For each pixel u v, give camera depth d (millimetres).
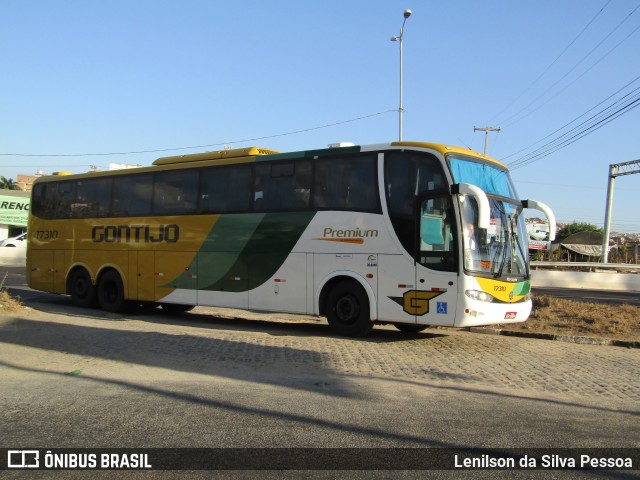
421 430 5625
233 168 13078
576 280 31266
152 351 9398
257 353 9445
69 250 16078
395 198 10789
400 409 6344
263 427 5648
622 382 7898
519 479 4523
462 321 9898
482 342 11125
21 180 82375
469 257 10055
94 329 11531
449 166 10297
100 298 15273
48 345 9688
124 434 5406
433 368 8586
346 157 11469
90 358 8797
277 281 12109
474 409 6414
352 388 7266
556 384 7727
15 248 37594
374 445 5188
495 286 10336
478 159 11062
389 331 12672
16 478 4426
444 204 10227
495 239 10648
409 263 10484
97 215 15531
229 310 17734
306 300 11695
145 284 14320
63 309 15219
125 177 15070
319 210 11664
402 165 10797
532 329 12289
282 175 12312
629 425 5953
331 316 11500
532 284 32219
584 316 13383
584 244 49688
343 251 11266
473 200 10328
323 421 5867
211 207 13297
